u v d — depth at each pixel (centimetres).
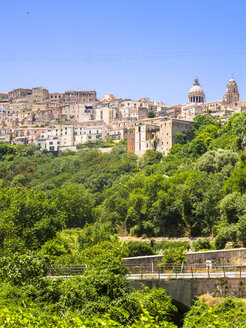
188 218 12538
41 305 4666
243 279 5475
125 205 14600
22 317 3183
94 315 4488
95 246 7556
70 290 4791
